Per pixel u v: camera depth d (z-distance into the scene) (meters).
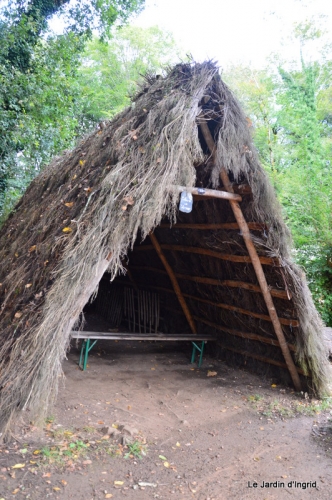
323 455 3.91
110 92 19.84
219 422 4.63
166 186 3.73
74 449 3.66
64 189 5.16
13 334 3.76
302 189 10.49
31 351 3.45
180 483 3.33
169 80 4.50
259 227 5.00
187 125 3.90
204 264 6.54
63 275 3.57
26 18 10.70
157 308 8.47
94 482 3.21
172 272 7.31
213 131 4.47
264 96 12.85
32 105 10.07
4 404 3.44
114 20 13.32
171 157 3.77
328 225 9.95
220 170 4.48
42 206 5.75
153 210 3.64
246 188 4.70
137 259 8.37
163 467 3.56
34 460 3.38
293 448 4.03
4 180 10.72
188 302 7.54
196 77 4.24
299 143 12.30
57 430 4.01
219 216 5.53
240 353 6.62
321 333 5.27
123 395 5.34
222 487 3.30
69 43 11.80
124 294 9.58
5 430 3.51
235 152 4.30
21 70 10.57
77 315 3.65
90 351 7.37
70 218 4.20
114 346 7.86
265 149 11.96
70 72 12.45
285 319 5.33
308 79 12.95
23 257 4.82
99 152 4.81
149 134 4.02
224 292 6.37
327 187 10.46
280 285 5.30
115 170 3.84
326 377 5.23
